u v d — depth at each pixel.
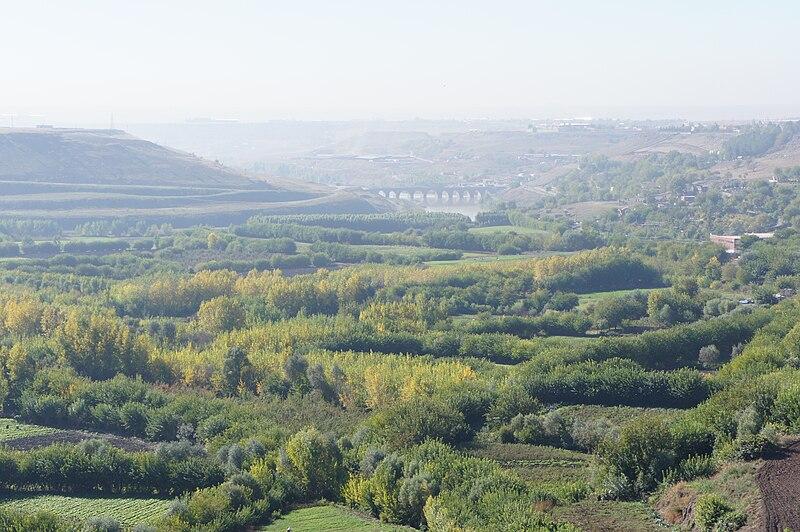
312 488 114.56
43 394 159.88
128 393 157.12
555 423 129.38
